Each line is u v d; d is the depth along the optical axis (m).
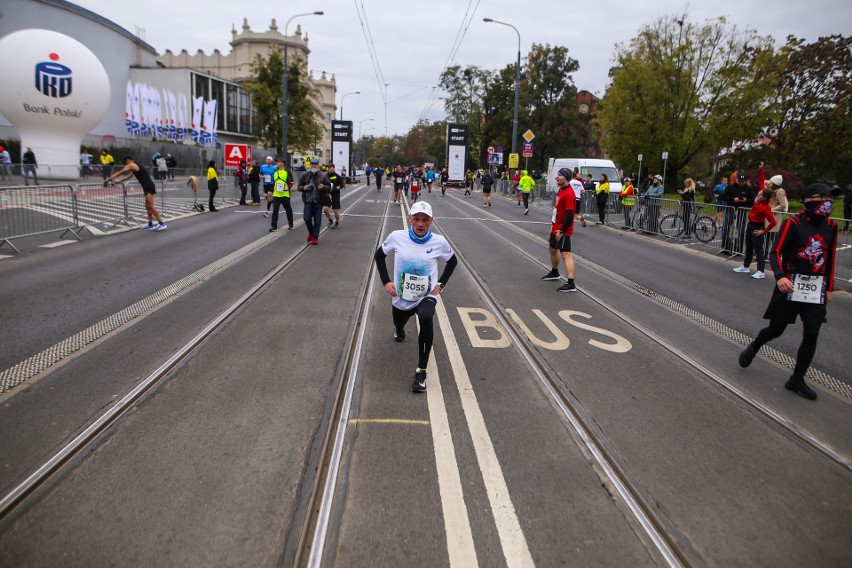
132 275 8.95
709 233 15.13
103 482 3.41
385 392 4.83
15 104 28.67
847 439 4.30
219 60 80.25
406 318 5.72
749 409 4.75
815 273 5.01
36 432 3.96
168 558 2.82
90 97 30.19
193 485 3.41
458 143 46.00
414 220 4.95
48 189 12.25
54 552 2.83
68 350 5.54
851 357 6.20
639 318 7.48
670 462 3.86
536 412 4.54
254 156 52.44
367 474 3.58
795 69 36.22
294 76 43.00
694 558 2.95
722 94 36.59
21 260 9.94
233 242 12.63
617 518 3.24
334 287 8.61
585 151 76.44
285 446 3.89
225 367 5.27
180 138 52.19
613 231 18.64
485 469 3.68
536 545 2.99
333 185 15.93
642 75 36.97
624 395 4.92
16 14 41.34
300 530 3.04
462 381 5.11
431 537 3.02
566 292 8.87
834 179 35.66
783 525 3.25
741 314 7.94
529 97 65.62
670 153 37.94
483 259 11.71
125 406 4.39
